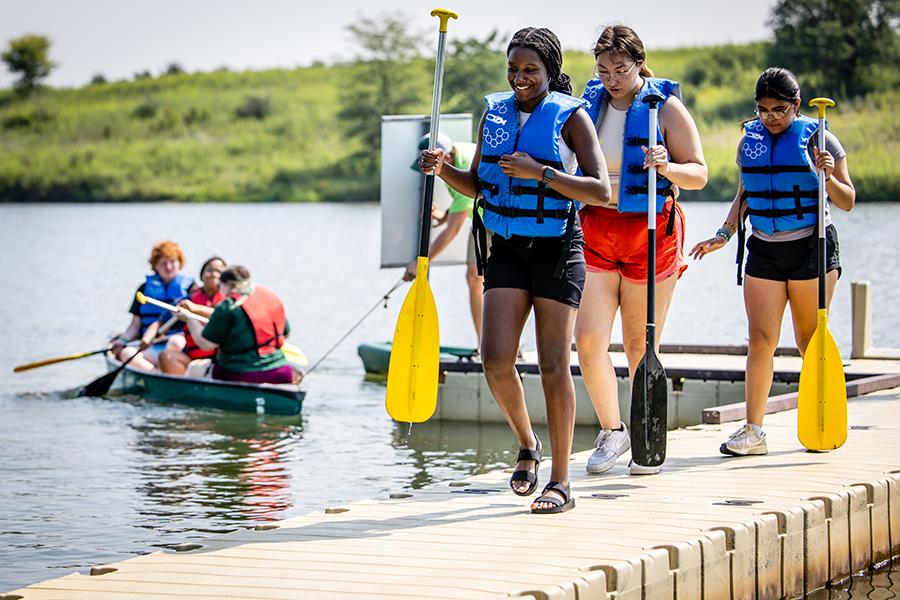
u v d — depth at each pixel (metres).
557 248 5.21
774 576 5.29
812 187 6.38
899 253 26.16
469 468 8.53
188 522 7.06
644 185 5.98
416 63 78.50
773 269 6.50
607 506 5.49
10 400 11.86
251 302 11.12
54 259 32.34
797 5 66.00
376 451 9.21
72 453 9.19
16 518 7.18
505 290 5.28
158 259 12.51
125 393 12.27
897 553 6.13
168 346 12.17
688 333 16.16
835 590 5.61
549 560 4.62
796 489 5.81
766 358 6.59
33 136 85.00
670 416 10.12
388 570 4.51
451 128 11.74
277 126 81.56
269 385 10.84
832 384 6.52
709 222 36.41
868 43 63.50
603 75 6.02
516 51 5.21
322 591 4.27
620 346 11.84
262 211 60.94
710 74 68.25
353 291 22.98
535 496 5.77
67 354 15.93
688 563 4.81
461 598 4.17
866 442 6.99
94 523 7.05
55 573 6.07
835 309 18.50
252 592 4.26
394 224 11.80
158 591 4.28
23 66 89.56
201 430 10.16
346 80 81.81
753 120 6.55
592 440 9.54
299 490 7.87
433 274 26.77
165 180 79.00
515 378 5.34
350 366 14.34
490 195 5.29
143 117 85.50
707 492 5.76
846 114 61.81
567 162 5.25
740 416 8.05
